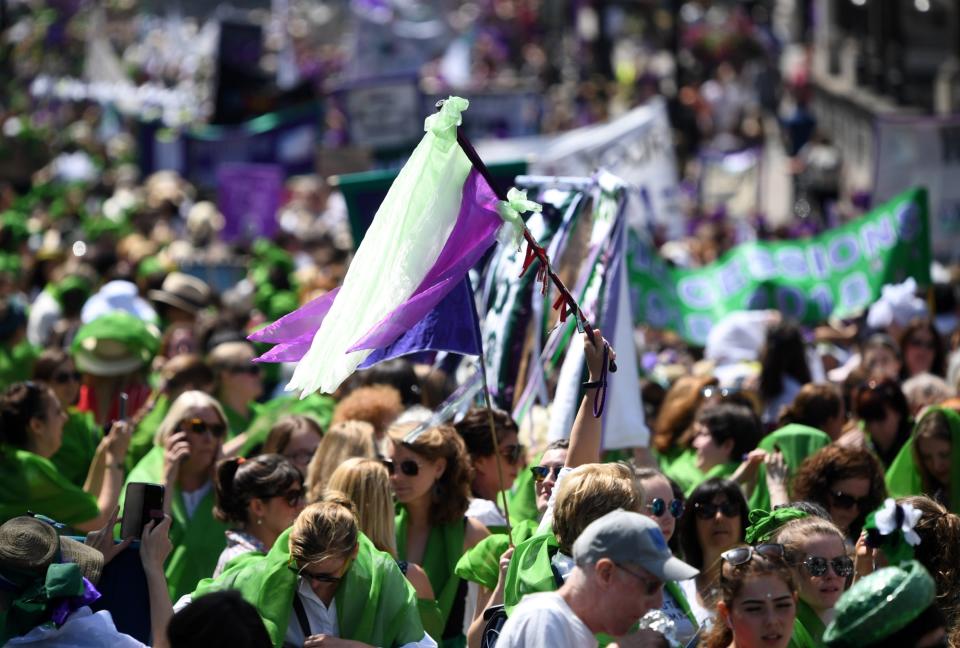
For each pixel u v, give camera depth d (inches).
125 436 601.6
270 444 611.8
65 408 678.5
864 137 2165.4
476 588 533.3
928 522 460.8
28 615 408.8
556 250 609.3
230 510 511.5
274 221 1510.8
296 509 504.4
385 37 1908.2
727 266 974.4
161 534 466.6
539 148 1330.0
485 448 577.0
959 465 604.4
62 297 1001.5
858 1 2299.5
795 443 609.3
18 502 575.8
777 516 469.1
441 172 421.1
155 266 1057.5
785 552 432.8
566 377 562.6
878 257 964.0
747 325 892.0
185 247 1363.2
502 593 448.1
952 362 827.4
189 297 997.8
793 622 397.7
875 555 463.2
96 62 2765.7
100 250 1221.7
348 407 634.2
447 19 2984.7
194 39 3125.0
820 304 967.0
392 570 445.1
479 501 561.3
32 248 1550.2
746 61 2768.2
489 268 629.6
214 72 1887.3
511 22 3272.6
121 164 2279.8
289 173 1712.6
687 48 2810.0
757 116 2321.6
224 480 513.0
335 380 410.6
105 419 766.5
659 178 1185.4
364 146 1440.7
